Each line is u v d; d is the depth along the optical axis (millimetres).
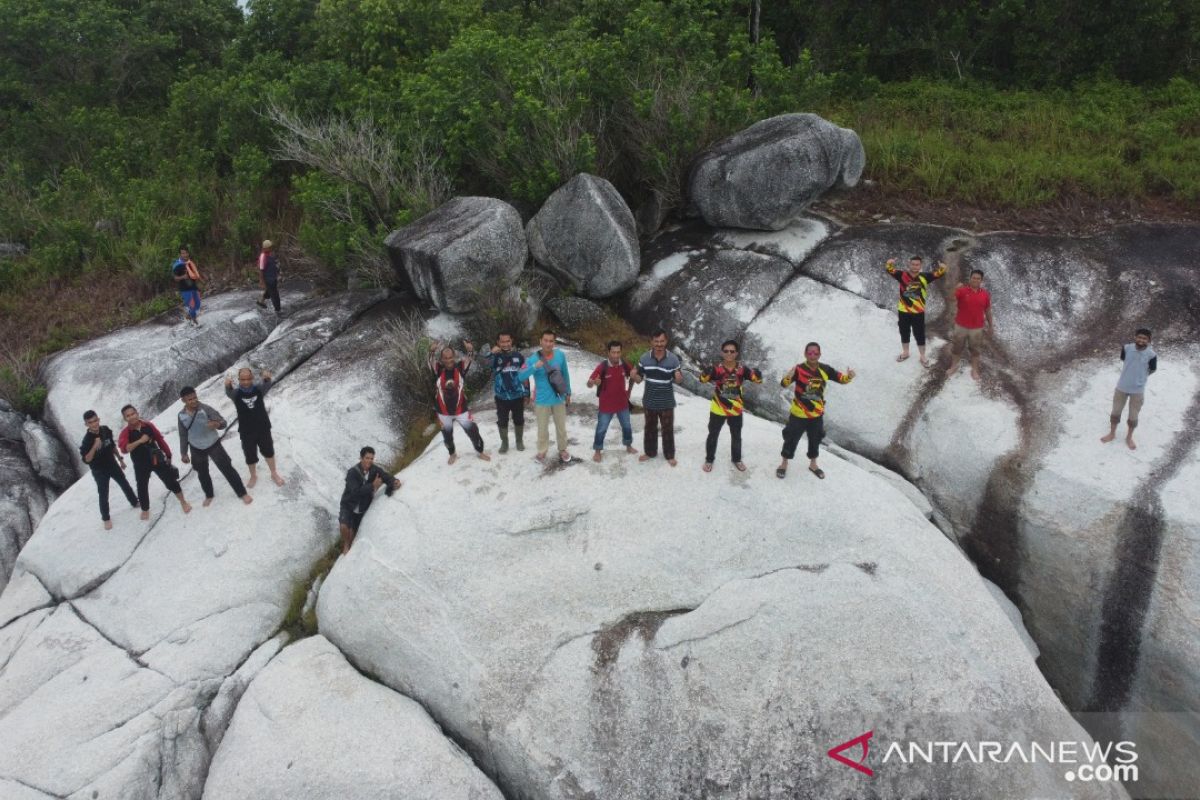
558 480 8820
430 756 6887
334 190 14086
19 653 8461
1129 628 8453
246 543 9086
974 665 7172
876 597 7453
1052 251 12055
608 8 17172
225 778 6934
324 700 7422
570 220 12773
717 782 6566
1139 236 12227
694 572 7734
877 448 10477
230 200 16859
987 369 10594
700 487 8547
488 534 8219
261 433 9359
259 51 20750
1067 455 9242
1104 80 16531
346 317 12828
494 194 15047
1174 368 10008
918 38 18094
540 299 13078
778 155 12328
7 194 17047
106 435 9242
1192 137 14461
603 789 6594
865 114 16688
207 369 12477
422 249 11938
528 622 7500
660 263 13578
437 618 7656
